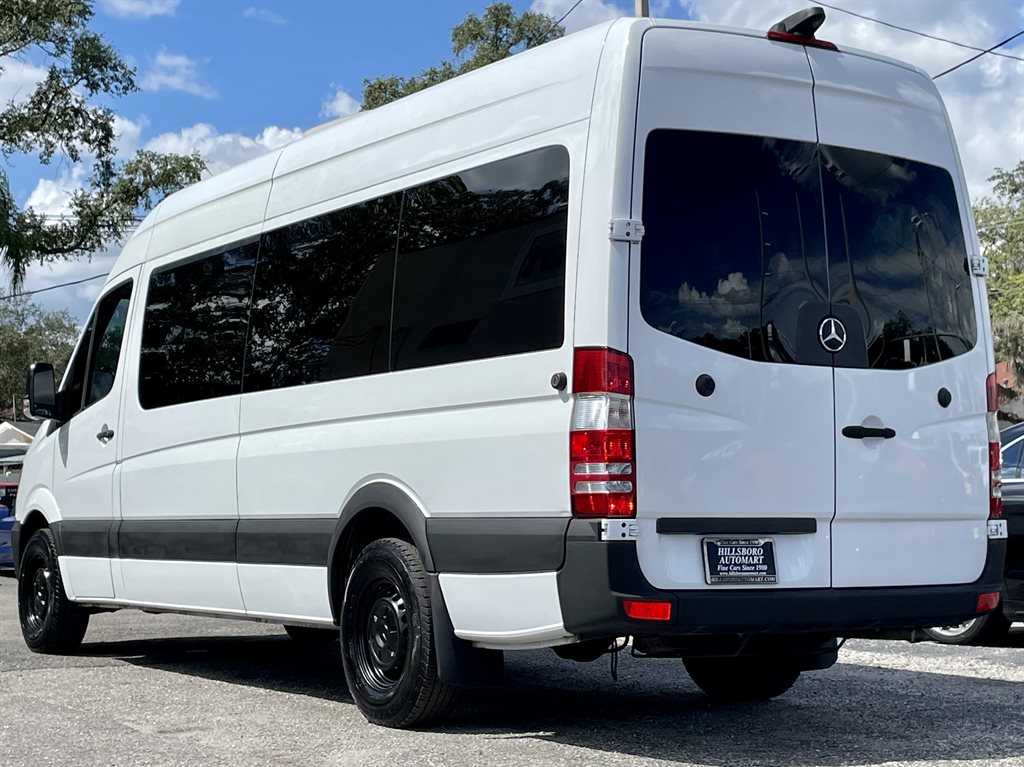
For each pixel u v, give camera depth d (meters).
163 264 8.17
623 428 4.98
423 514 5.79
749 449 5.19
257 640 9.97
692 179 5.26
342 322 6.45
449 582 5.61
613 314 5.03
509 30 39.44
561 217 5.29
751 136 5.41
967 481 5.76
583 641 5.18
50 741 5.71
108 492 8.34
